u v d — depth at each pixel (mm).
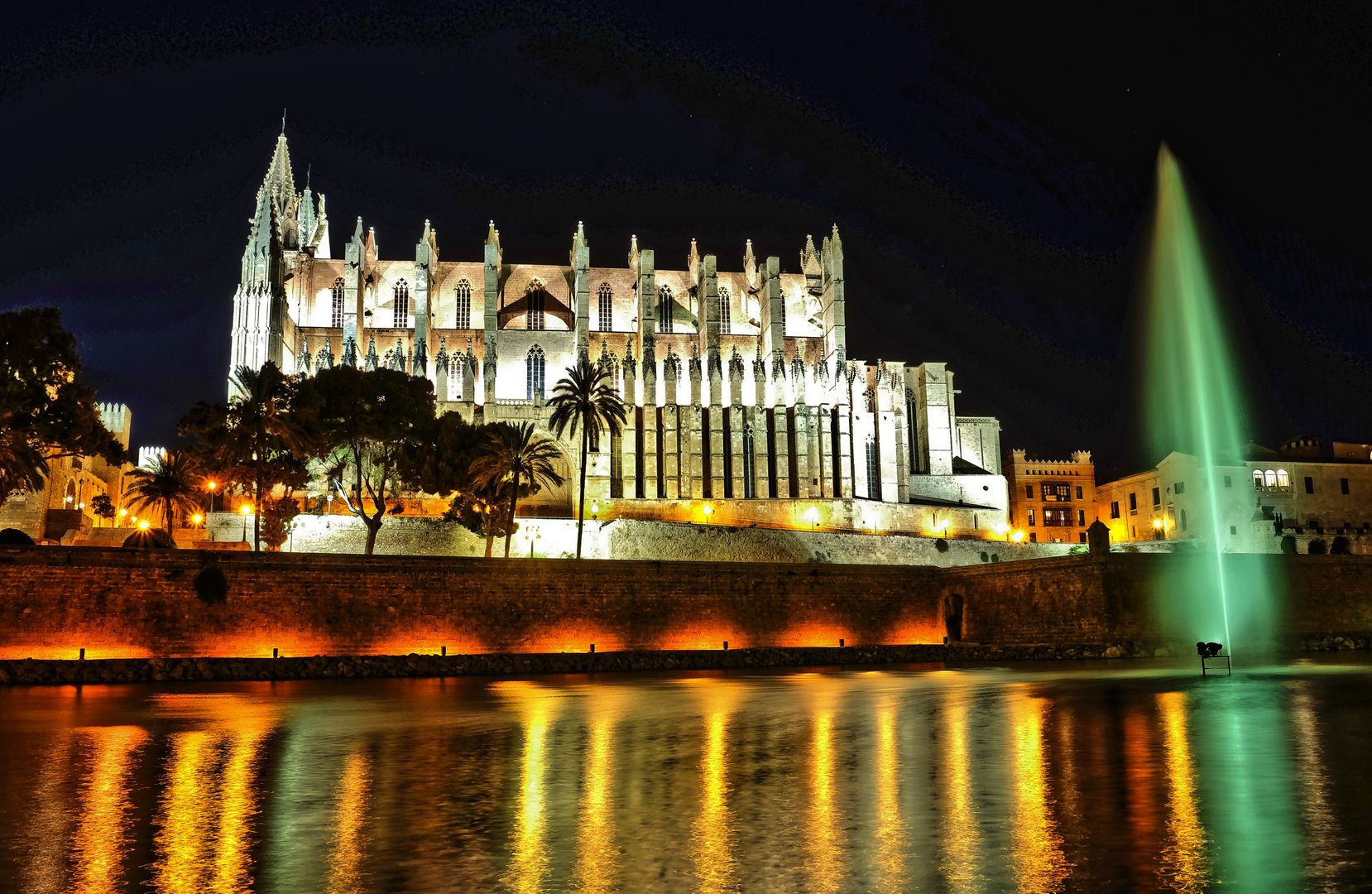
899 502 120000
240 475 71812
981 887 14570
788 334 136625
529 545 91812
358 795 21719
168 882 15273
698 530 95500
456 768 24906
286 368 115812
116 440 60562
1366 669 51750
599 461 114250
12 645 53938
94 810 20281
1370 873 14914
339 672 56062
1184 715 32688
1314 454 117625
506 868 15891
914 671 57188
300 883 15188
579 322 123250
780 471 119125
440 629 62188
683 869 15688
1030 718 32938
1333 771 22703
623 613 66562
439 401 115812
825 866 15727
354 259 118500
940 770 23688
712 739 29469
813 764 24875
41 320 55469
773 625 70188
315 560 60062
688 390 127125
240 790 22344
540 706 39469
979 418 135375
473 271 134625
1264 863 15461
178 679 53250
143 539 68125
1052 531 134000
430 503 102312
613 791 21953
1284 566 69625
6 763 25891
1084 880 14773
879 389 123062
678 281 140500
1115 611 65375
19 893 14773
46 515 88000
